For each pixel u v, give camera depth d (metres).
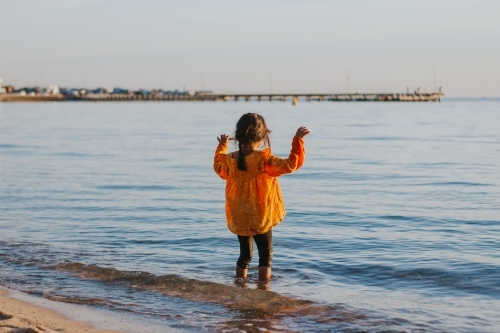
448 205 11.91
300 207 11.86
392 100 129.62
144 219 10.76
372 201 12.55
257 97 145.75
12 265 7.75
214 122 53.91
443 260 7.76
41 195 13.55
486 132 36.12
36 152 25.05
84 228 10.02
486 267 7.39
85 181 16.05
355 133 36.47
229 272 7.38
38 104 133.25
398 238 9.09
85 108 102.56
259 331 5.38
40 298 6.38
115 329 5.37
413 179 16.02
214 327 5.48
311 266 7.60
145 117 65.56
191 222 10.46
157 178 16.73
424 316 5.78
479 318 5.72
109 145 28.84
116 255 8.25
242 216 6.48
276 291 6.60
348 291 6.61
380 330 5.42
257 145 6.45
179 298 6.36
